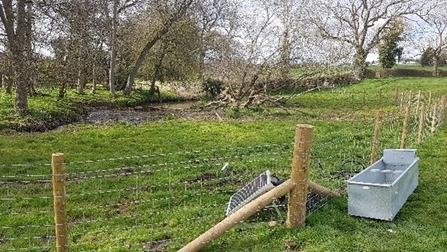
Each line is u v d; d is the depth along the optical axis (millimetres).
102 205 8859
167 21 34188
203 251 6598
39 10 20438
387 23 54438
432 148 13367
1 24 21141
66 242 6094
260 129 18203
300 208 7129
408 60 67688
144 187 9891
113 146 14562
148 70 36719
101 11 30453
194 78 36781
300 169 6980
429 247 6520
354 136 15656
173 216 8133
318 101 31625
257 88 27453
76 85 34969
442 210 8070
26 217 8195
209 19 37688
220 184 10117
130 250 6754
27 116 19703
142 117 23375
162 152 13711
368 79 50500
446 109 21203
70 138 15883
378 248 6488
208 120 21375
